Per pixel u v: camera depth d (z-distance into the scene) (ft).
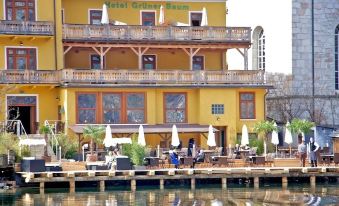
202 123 222.28
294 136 226.99
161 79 220.23
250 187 175.52
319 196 158.61
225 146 223.51
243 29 230.07
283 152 212.23
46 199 153.79
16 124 206.08
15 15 219.41
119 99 217.36
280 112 250.57
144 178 173.17
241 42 229.86
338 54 252.42
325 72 251.19
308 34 249.75
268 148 215.51
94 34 220.64
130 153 187.73
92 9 230.27
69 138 201.77
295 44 248.73
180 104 222.69
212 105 223.10
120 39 221.46
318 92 250.37
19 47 218.38
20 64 218.59
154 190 169.48
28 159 171.83
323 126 223.92
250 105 226.99
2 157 175.32
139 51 224.74
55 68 219.82
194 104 223.71
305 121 212.43
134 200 152.76
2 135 184.03
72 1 228.43
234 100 224.33
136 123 218.38
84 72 214.69
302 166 186.80
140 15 233.55
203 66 236.43
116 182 176.45
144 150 184.75
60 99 217.77
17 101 216.54
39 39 219.82
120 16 232.12
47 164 177.37
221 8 240.12
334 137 204.33
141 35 223.30
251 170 178.29
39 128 206.28
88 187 173.47
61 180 167.94
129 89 217.56
